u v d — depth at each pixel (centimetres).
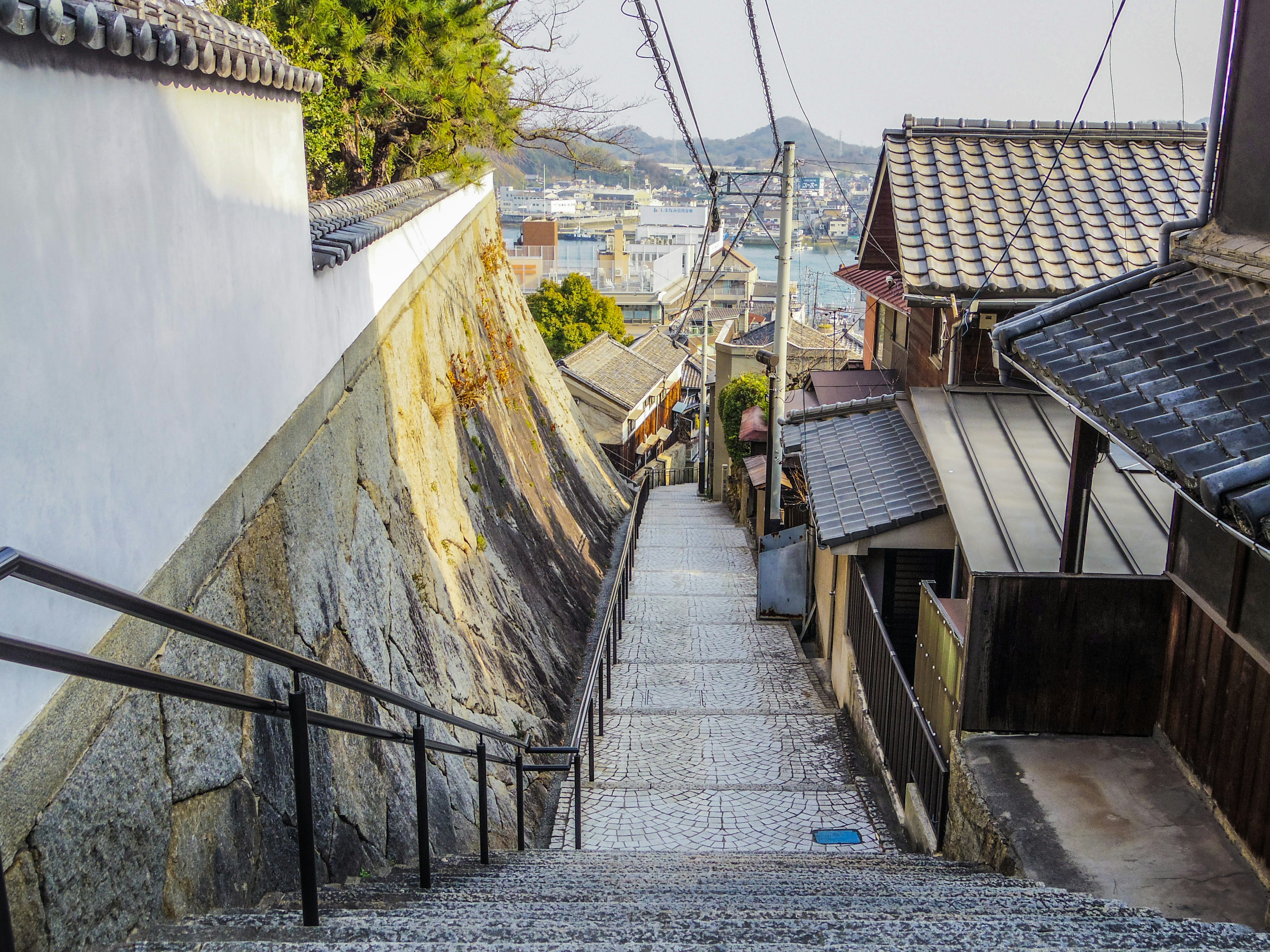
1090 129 1242
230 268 501
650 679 1282
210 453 467
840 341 3997
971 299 1095
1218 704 603
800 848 825
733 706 1184
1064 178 1198
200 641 439
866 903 464
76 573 234
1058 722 693
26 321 299
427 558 898
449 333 1297
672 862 686
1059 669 686
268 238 569
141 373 388
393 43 1163
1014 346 648
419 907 429
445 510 1033
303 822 356
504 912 414
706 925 373
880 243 1548
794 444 1284
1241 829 567
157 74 412
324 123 1287
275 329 580
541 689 1062
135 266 384
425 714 507
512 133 1365
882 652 952
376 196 1031
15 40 294
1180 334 557
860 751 1040
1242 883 540
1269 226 590
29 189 302
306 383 654
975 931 370
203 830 404
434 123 1273
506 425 1550
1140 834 586
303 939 340
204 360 461
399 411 955
